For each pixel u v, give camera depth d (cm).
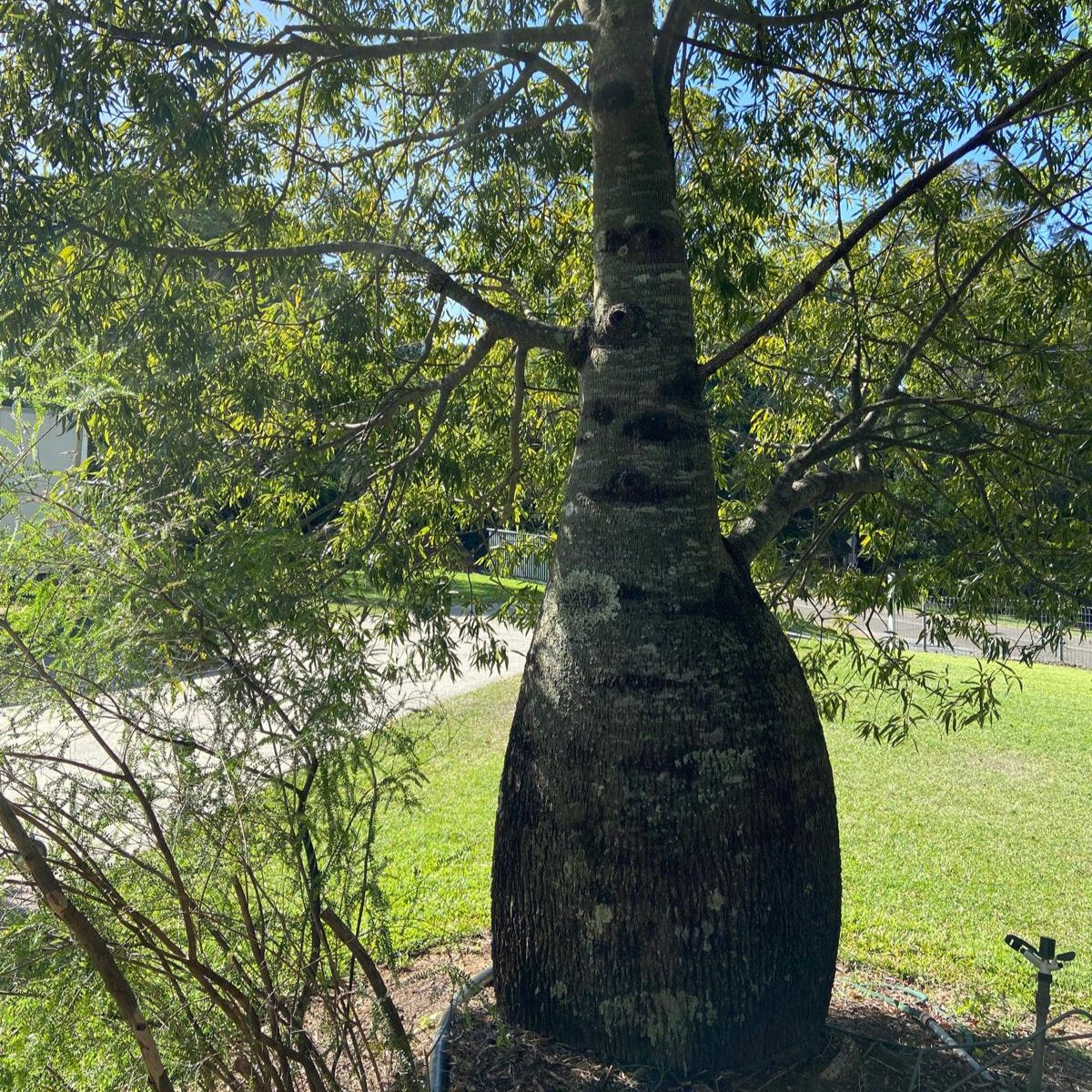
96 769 248
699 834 317
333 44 434
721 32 530
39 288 427
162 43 384
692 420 352
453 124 535
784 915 326
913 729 1208
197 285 464
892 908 616
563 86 425
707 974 315
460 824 762
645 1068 320
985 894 647
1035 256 521
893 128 509
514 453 527
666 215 362
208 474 432
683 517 343
